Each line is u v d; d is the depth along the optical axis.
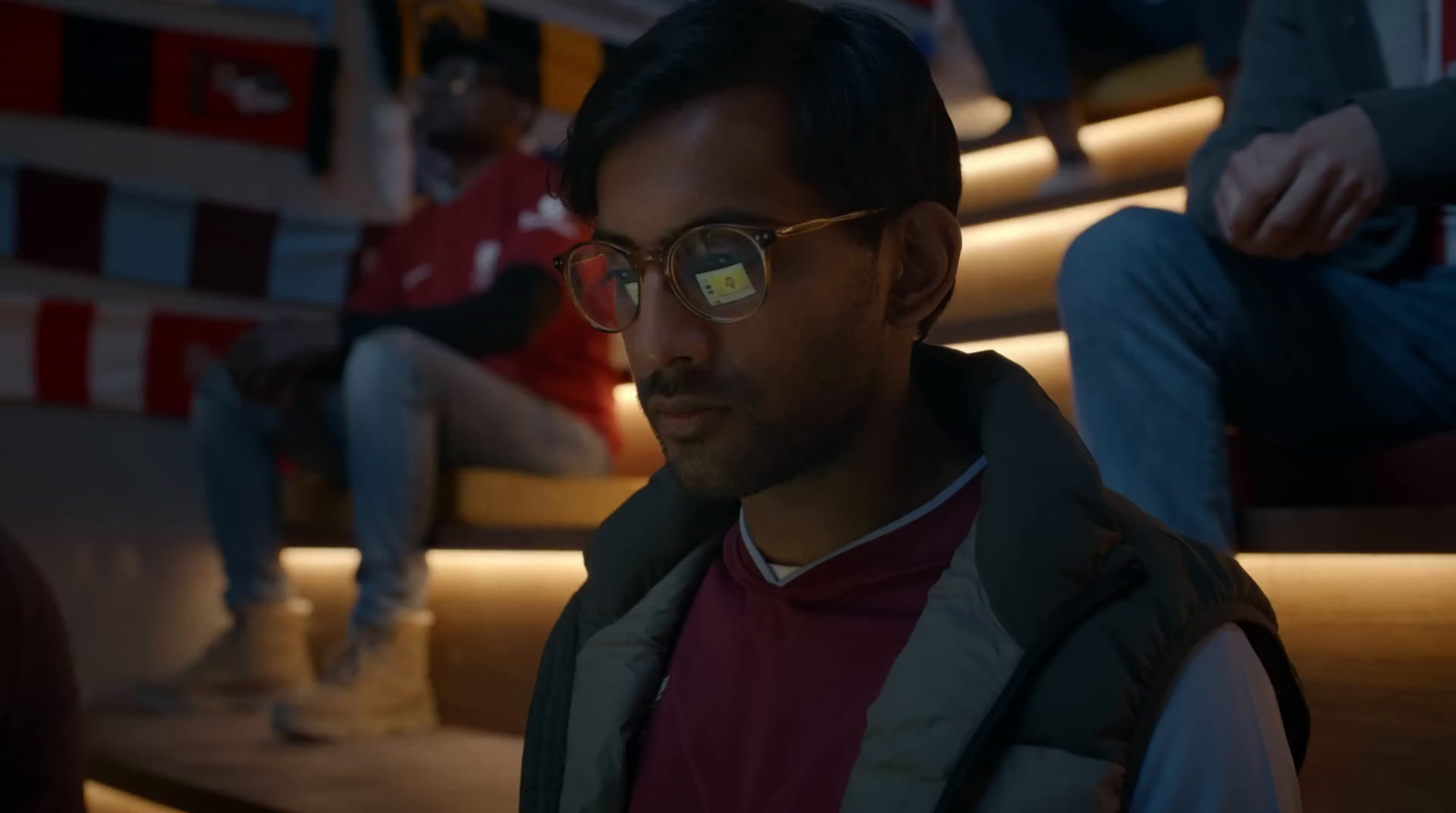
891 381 0.65
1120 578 0.56
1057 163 2.43
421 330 1.90
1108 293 1.10
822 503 0.65
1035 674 0.56
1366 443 1.14
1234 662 0.57
